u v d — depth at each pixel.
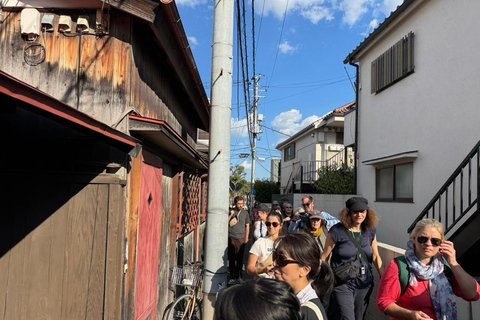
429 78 7.81
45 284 2.99
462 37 6.87
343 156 17.09
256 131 19.55
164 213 5.01
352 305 3.28
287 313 1.05
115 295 2.97
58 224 3.02
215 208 3.52
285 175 25.78
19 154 3.05
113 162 3.12
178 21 3.70
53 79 3.50
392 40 9.41
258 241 3.59
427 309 2.40
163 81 4.90
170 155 5.11
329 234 3.50
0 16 3.57
